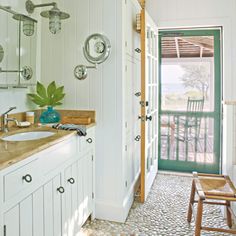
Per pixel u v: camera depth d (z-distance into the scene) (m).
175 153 3.63
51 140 1.54
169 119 3.61
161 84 3.59
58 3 2.31
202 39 3.39
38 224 1.40
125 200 2.33
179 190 2.98
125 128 2.32
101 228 2.15
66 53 2.32
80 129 1.90
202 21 3.18
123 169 2.25
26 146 1.39
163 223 2.24
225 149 2.73
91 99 2.28
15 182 1.19
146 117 2.58
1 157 1.17
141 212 2.44
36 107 2.40
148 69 2.84
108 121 2.25
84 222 2.08
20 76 2.10
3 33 1.90
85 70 2.24
